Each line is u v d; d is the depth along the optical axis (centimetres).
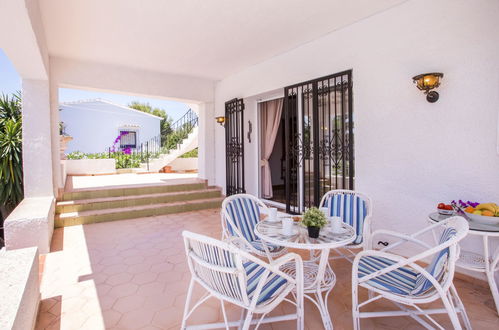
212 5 303
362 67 336
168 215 521
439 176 271
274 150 711
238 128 560
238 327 188
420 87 264
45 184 410
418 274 180
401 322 199
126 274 279
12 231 314
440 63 266
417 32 282
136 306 222
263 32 372
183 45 416
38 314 210
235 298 156
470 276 255
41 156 407
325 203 302
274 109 558
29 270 177
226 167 596
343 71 356
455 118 258
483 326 192
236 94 565
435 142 272
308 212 201
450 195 263
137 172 934
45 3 291
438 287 146
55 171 480
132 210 496
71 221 448
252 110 575
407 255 298
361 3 297
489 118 238
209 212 547
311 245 180
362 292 240
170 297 236
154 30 363
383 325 196
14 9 213
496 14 233
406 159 295
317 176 396
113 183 631
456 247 151
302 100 422
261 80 496
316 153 394
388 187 312
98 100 1288
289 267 226
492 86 236
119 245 362
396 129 303
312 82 396
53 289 248
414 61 286
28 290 166
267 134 578
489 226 206
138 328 195
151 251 341
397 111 301
